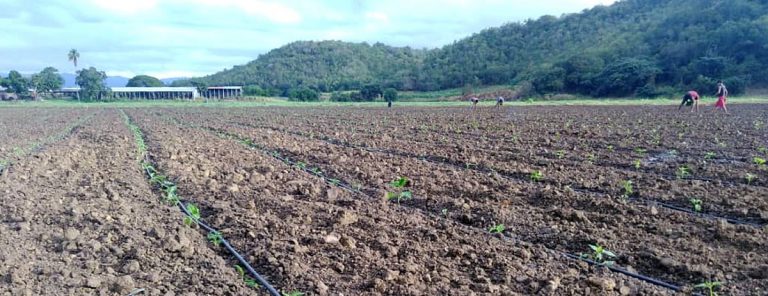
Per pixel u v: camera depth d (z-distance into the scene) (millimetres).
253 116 31109
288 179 10586
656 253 6137
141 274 5602
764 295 5137
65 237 6570
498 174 10938
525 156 12773
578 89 72688
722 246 6496
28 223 7188
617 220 7461
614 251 6340
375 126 22500
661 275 5727
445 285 5344
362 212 7988
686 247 6402
